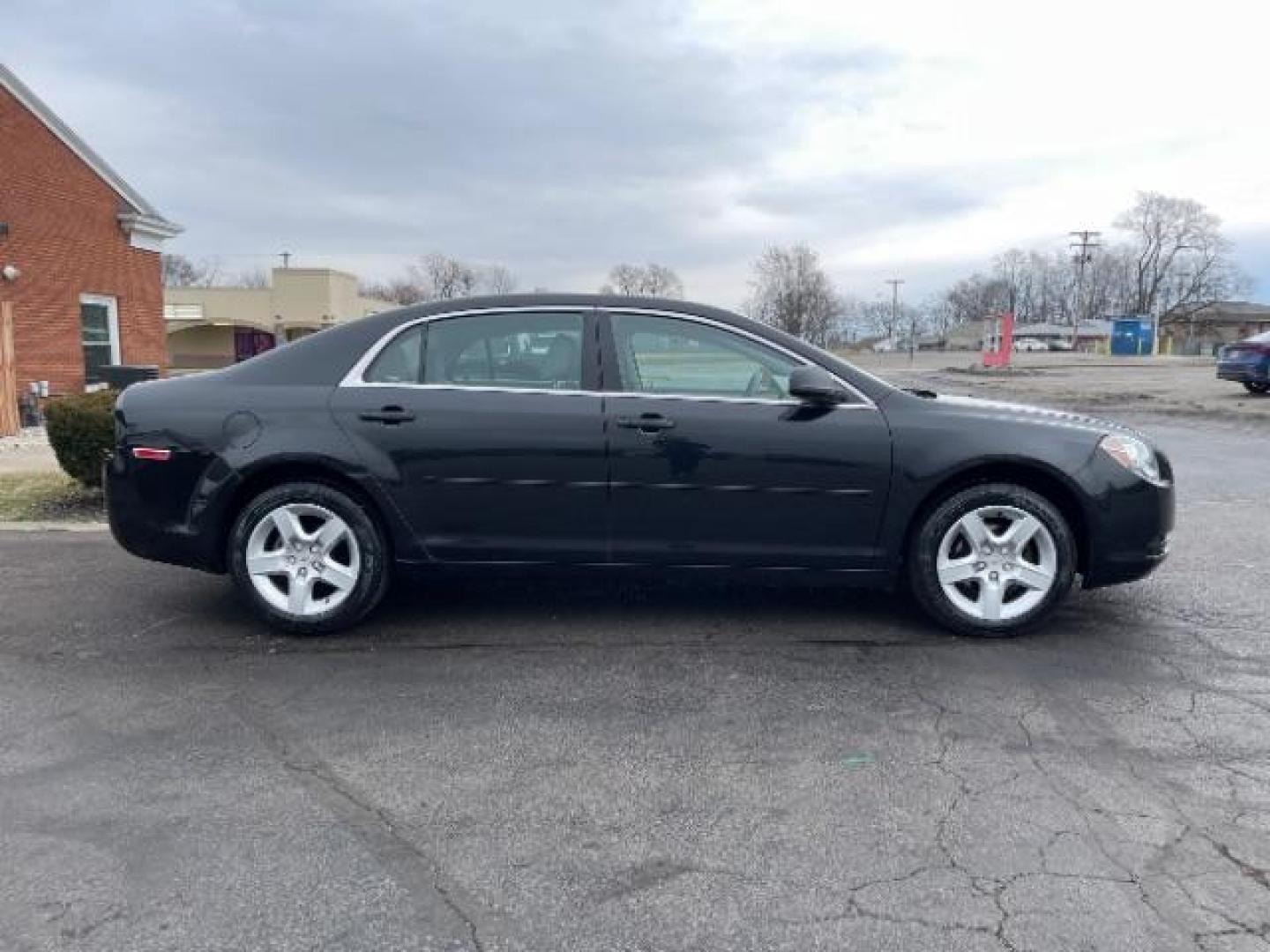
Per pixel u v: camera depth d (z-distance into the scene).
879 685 4.01
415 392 4.49
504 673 4.14
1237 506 7.93
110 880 2.62
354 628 4.71
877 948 2.35
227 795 3.08
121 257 18.80
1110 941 2.37
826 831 2.88
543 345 4.55
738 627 4.75
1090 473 4.47
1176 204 103.81
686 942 2.37
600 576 4.57
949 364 48.34
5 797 3.07
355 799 3.07
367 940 2.38
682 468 4.42
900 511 4.48
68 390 17.27
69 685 4.01
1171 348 85.31
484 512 4.49
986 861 2.71
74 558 6.16
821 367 4.54
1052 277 120.12
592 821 2.94
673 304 4.61
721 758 3.35
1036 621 4.55
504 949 2.34
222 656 4.35
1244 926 2.42
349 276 53.56
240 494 4.53
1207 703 3.83
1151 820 2.93
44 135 16.50
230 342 50.16
